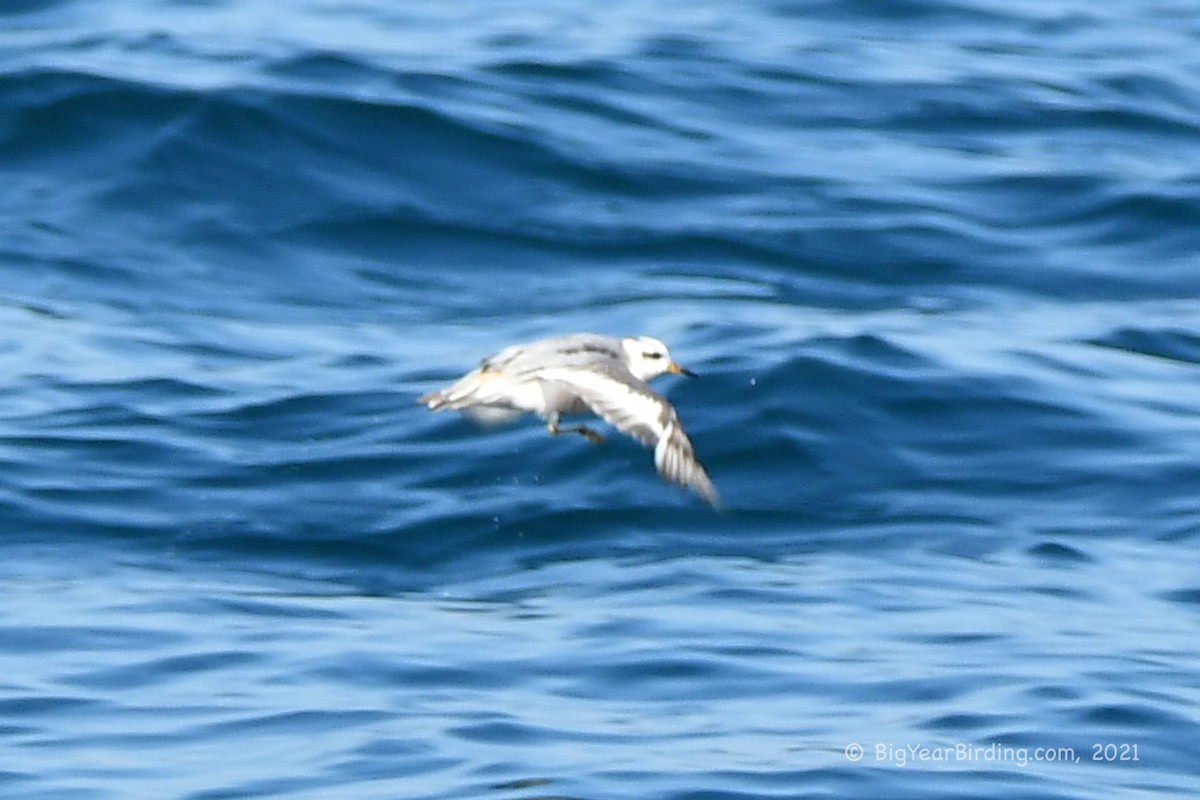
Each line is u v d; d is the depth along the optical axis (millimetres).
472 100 38688
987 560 23969
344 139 37062
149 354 30203
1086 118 39750
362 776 17984
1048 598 22812
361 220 35156
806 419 27172
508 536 24609
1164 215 35625
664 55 41562
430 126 37500
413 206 35594
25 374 29188
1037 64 42406
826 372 28266
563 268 33906
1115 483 26016
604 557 24031
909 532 24734
